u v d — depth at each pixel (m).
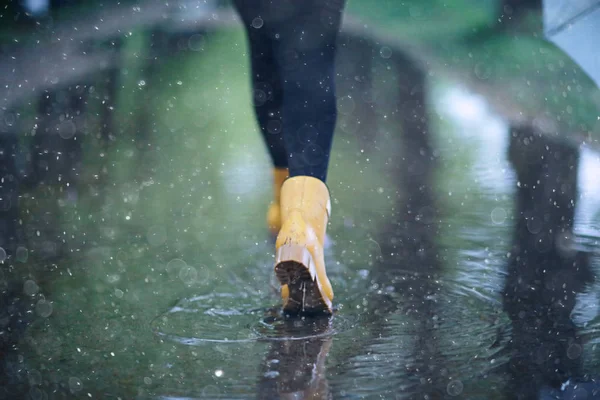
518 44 10.46
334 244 3.85
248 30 3.15
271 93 3.36
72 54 12.77
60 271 3.28
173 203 5.19
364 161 6.90
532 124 7.93
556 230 3.99
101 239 4.02
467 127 8.36
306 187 2.59
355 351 2.19
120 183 6.03
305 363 2.10
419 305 2.69
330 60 2.73
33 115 9.58
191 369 2.06
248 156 7.47
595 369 2.04
